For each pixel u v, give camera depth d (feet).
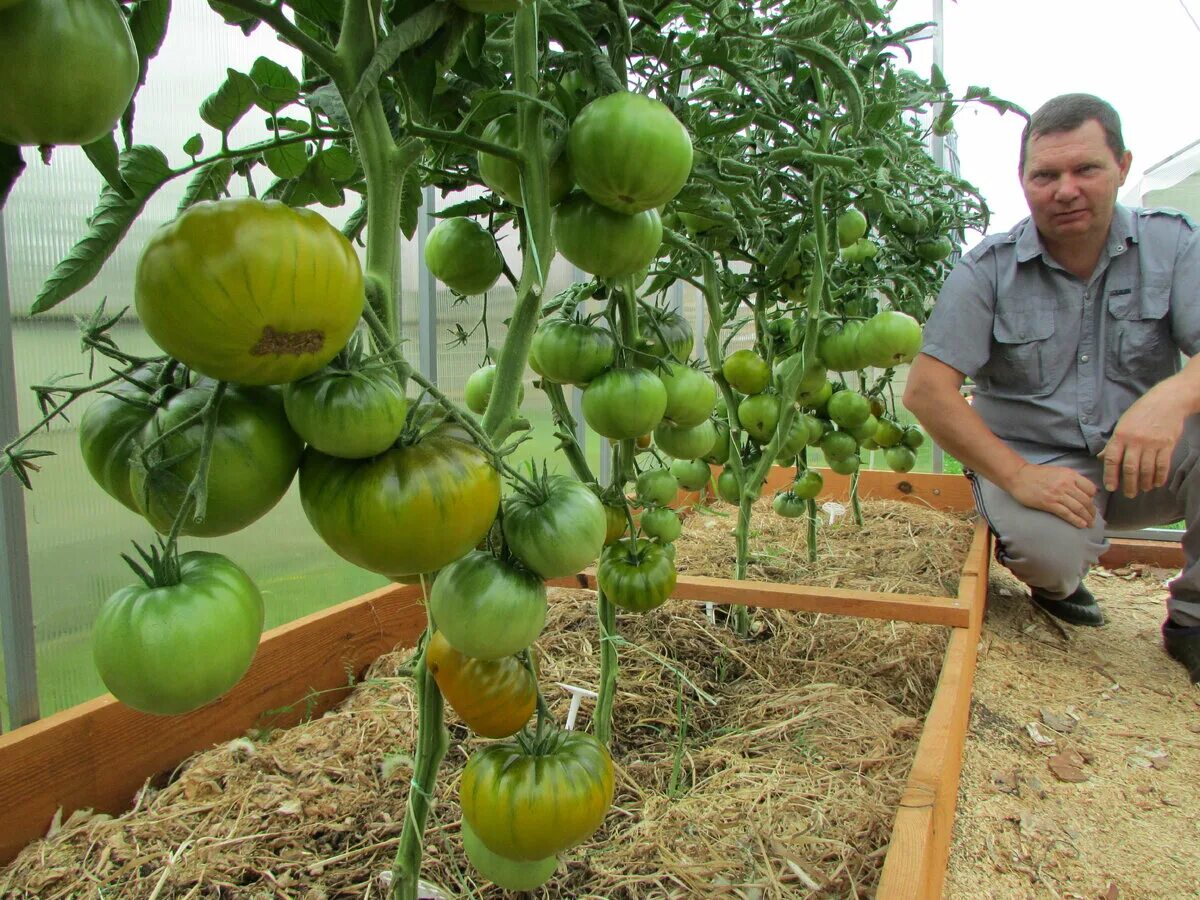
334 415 1.68
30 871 3.83
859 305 6.89
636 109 2.39
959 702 4.50
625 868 3.82
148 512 1.76
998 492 8.52
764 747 4.90
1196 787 5.54
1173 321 7.80
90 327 1.77
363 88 1.72
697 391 4.22
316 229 1.57
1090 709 6.66
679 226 5.49
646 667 6.02
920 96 6.90
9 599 4.80
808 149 4.87
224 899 3.67
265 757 4.69
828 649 6.51
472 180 3.75
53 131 1.46
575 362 3.84
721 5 4.56
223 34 6.64
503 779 2.78
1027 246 7.98
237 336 1.50
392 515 1.79
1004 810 5.23
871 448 9.22
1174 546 10.75
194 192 2.64
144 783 4.53
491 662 2.67
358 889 3.69
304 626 5.51
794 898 3.59
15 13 1.33
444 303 8.77
